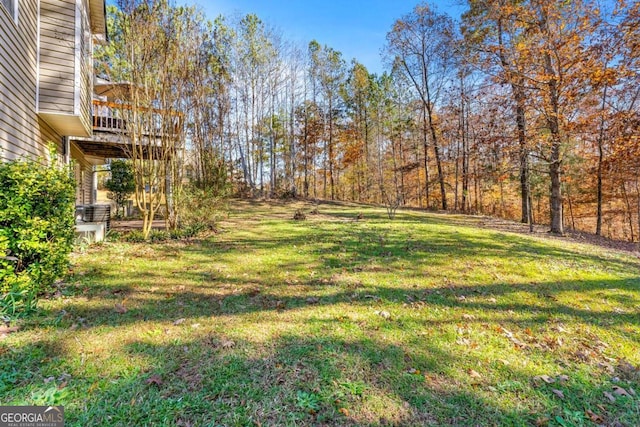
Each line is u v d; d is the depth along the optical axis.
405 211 16.94
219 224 10.36
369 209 17.75
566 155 11.75
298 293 4.07
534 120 10.86
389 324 3.21
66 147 8.28
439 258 5.99
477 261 5.84
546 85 9.94
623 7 8.29
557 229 10.55
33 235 3.33
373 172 25.89
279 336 2.88
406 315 3.46
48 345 2.54
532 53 10.05
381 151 26.19
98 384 2.09
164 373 2.25
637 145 8.78
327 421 1.87
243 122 22.06
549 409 2.08
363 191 27.50
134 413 1.85
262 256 6.01
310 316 3.35
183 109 8.20
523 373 2.47
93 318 3.09
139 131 7.30
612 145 9.70
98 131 8.91
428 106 19.27
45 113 6.01
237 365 2.39
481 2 11.61
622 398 2.21
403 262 5.68
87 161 12.67
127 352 2.50
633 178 12.95
